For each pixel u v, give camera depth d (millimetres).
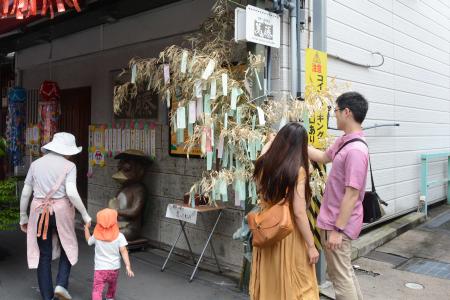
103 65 6734
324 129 4336
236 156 3820
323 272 4398
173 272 4852
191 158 5320
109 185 6602
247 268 4230
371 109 5910
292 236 2945
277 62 4352
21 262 5199
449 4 8320
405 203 6910
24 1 3783
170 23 5523
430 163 7805
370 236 5930
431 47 7645
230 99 3812
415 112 7125
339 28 5188
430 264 5215
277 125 3910
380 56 6074
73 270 4910
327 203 3258
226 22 4336
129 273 3818
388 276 4809
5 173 9336
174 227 5547
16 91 8320
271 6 4199
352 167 3051
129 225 5594
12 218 4863
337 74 5195
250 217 3016
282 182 2840
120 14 6105
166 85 4172
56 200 3861
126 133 6246
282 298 2928
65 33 7199
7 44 8438
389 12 6332
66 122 7852
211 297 4160
